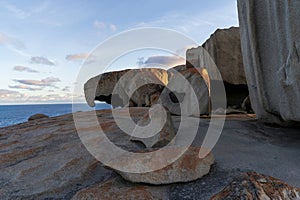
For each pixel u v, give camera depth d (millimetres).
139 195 1861
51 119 6074
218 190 1947
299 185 1983
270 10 3168
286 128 3998
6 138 4164
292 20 2641
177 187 2047
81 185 2215
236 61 8023
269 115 3857
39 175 2406
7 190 2160
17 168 2588
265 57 3475
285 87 2943
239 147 3080
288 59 2758
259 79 3627
